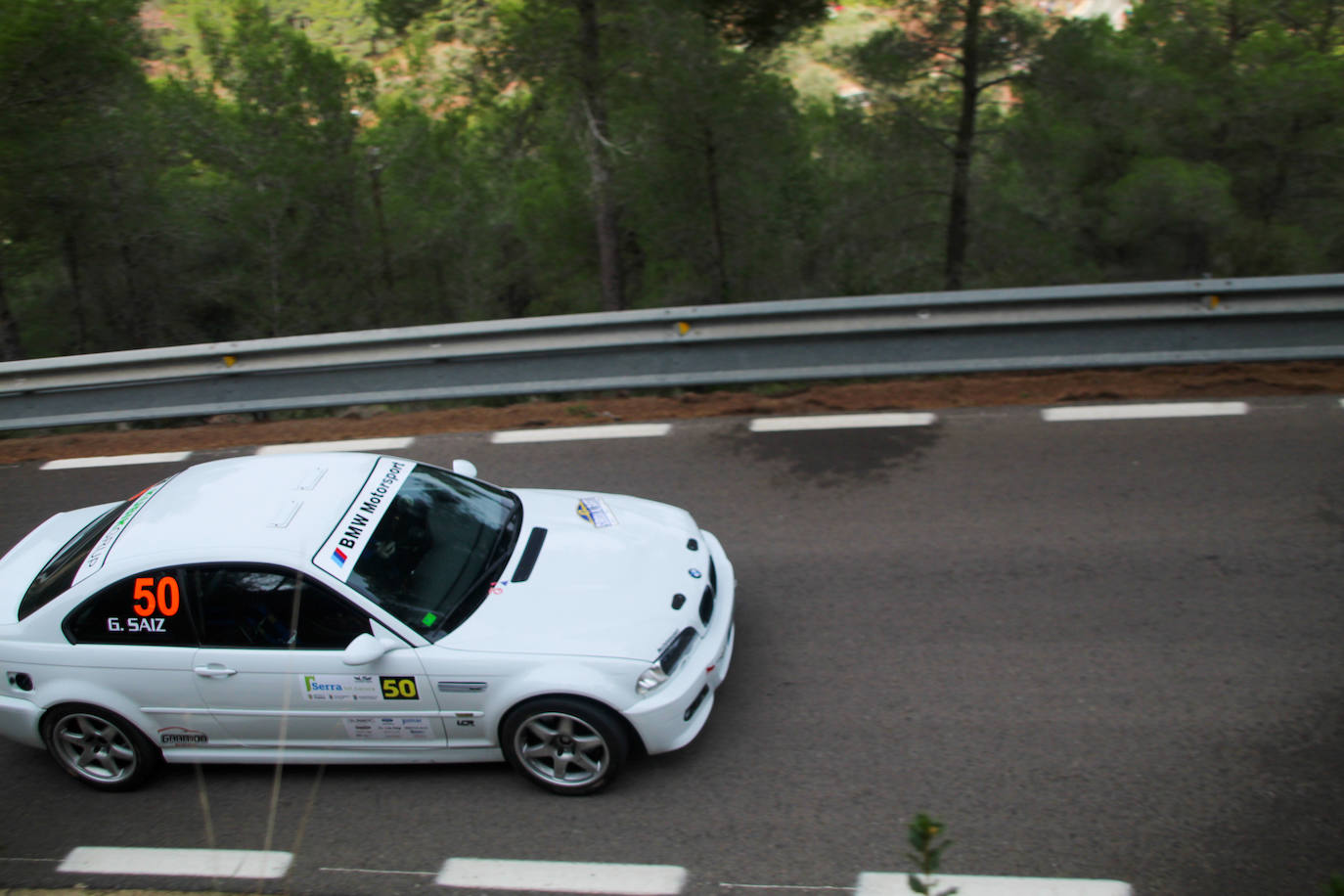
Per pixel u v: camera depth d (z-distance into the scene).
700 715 4.37
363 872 3.98
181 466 8.30
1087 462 6.94
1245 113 15.12
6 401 9.12
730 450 7.63
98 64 13.84
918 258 15.25
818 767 4.34
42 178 14.27
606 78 12.28
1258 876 3.64
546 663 4.12
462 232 20.20
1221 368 8.24
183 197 18.48
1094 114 12.81
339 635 4.25
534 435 8.22
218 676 4.31
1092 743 4.35
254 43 18.19
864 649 5.15
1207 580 5.48
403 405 9.69
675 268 15.94
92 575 4.42
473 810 4.27
